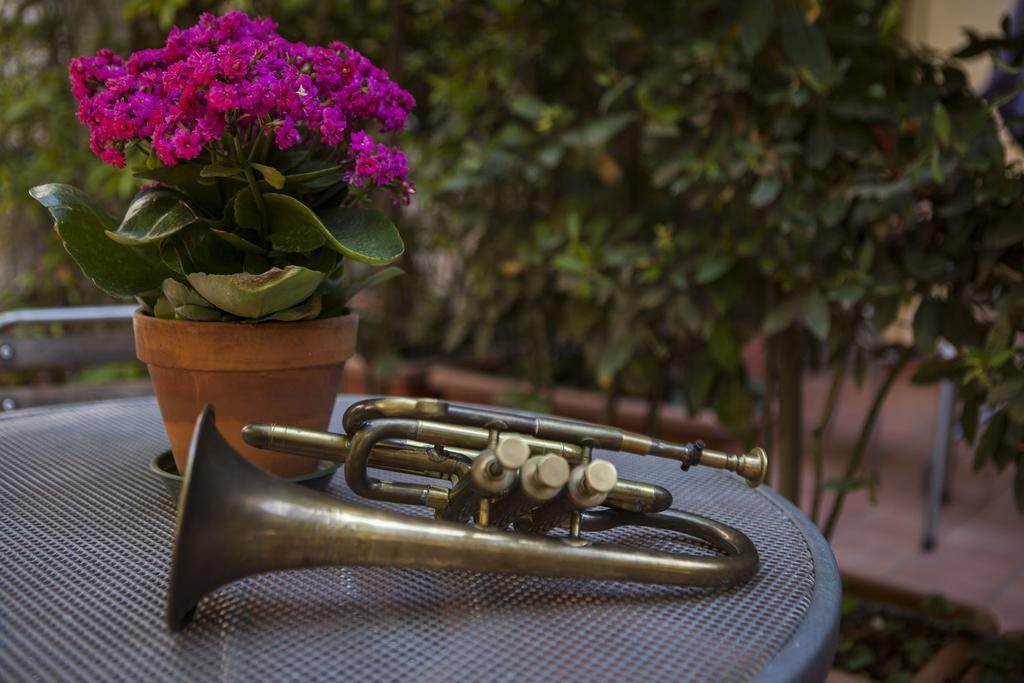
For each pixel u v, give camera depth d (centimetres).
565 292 224
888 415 371
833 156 157
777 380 199
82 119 81
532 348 251
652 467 106
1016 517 266
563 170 233
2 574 72
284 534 65
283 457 87
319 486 89
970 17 398
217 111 75
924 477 289
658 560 69
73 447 108
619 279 189
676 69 171
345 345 90
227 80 77
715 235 185
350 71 85
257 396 85
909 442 335
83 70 83
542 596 70
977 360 128
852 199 154
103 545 78
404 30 260
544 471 65
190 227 85
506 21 221
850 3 160
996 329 126
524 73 230
